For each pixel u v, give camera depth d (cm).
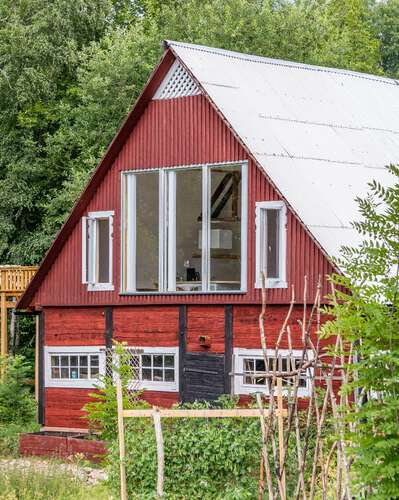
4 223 4388
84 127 4316
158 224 2608
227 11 4503
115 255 2647
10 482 1800
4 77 4388
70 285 2738
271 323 2319
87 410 2353
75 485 1856
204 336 2452
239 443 1470
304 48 4572
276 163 2347
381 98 2934
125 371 2336
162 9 4844
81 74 4347
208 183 2462
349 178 2452
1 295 3522
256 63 2716
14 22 4447
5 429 2681
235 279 2505
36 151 4481
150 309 2570
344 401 1095
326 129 2602
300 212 2244
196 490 1494
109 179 2662
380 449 993
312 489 1129
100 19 4597
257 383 2353
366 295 1037
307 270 2250
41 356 2795
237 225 2498
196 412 1317
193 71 2467
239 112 2436
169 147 2538
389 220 1046
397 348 1005
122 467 1316
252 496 1450
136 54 4322
